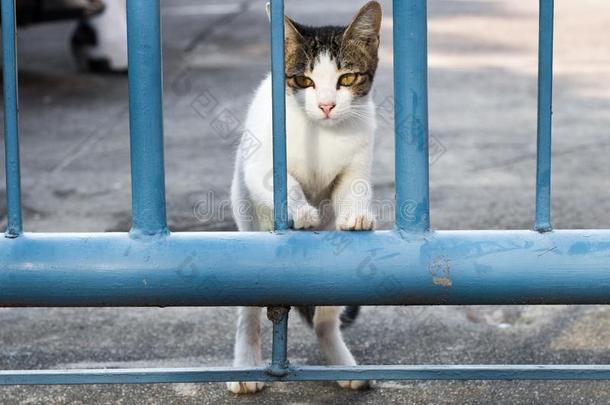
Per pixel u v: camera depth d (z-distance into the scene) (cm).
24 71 1384
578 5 1933
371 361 512
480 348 525
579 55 1462
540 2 340
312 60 498
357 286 349
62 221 765
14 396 462
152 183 350
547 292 347
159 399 459
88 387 471
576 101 1176
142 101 346
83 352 526
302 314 528
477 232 354
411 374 374
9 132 347
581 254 345
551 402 448
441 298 351
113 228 747
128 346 535
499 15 1844
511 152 959
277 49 345
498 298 350
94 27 1355
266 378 375
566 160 928
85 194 840
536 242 347
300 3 1966
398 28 343
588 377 372
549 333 542
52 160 951
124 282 347
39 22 1254
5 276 346
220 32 1688
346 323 529
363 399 457
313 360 514
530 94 1221
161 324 568
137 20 341
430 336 545
